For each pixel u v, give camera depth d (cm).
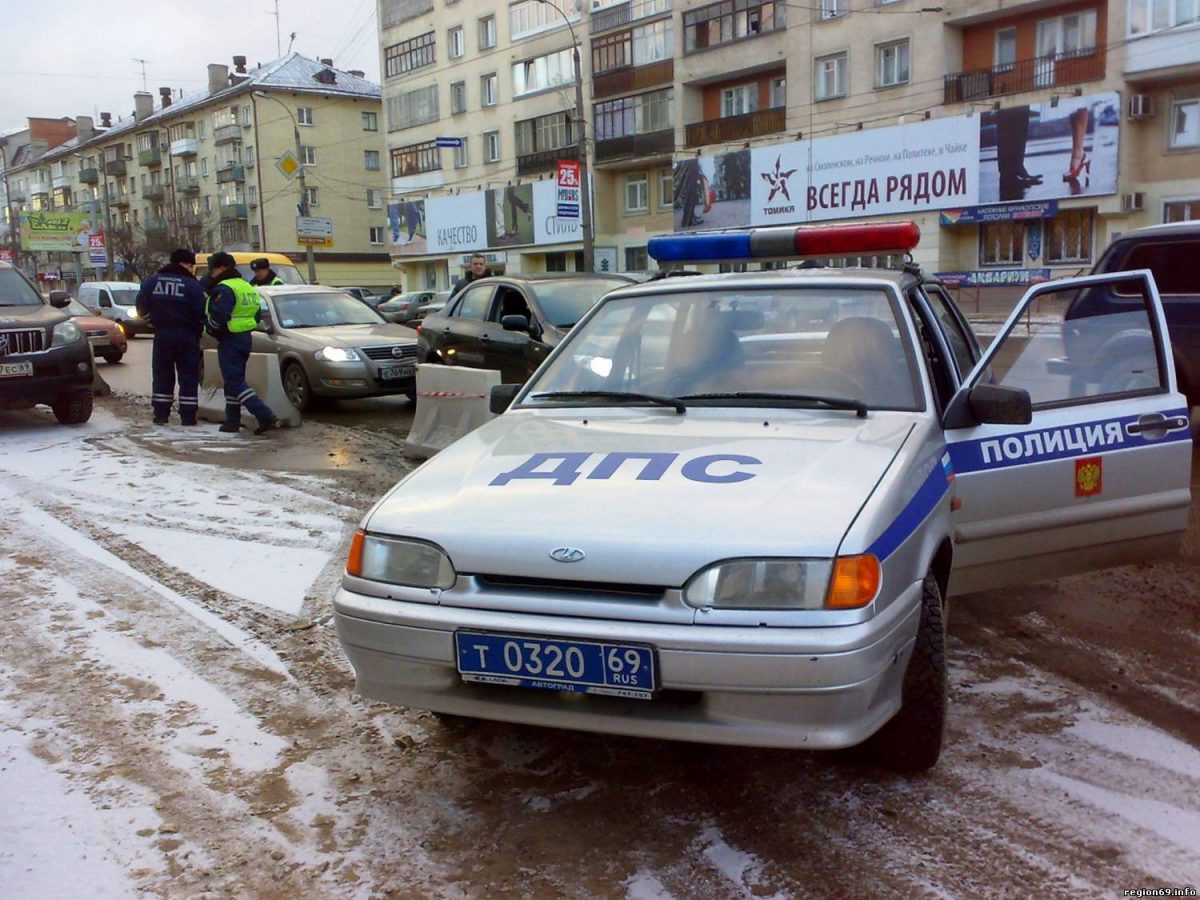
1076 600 479
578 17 4109
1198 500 661
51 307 1057
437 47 4872
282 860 281
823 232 430
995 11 2830
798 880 267
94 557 571
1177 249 798
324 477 783
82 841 291
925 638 303
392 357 1111
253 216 6197
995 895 259
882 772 321
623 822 298
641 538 265
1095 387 400
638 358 400
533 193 4425
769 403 360
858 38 3128
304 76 6178
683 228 3756
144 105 7688
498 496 299
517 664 270
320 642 443
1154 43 2517
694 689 257
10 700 387
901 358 364
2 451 910
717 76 3612
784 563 257
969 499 363
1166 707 364
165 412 1059
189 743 351
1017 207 2803
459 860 280
